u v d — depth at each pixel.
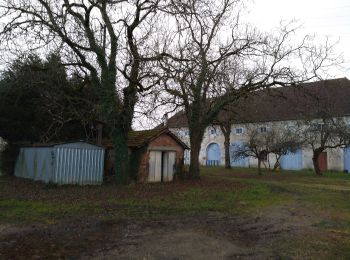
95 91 20.30
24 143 26.12
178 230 10.14
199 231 10.09
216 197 16.95
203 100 23.88
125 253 7.79
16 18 17.33
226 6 23.78
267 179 28.47
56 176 19.67
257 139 36.31
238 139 49.59
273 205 15.51
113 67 19.34
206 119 24.66
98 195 16.41
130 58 18.30
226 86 20.83
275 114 44.56
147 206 13.91
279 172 37.25
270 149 34.88
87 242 8.62
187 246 8.49
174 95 20.88
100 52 18.97
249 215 12.92
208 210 13.62
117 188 19.19
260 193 19.08
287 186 23.16
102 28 19.12
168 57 18.19
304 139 34.84
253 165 48.03
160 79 18.14
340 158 41.22
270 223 11.60
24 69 19.67
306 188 22.30
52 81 21.91
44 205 13.45
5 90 24.06
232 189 20.17
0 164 26.84
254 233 10.14
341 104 40.91
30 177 23.11
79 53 18.92
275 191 20.48
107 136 27.45
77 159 20.45
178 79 18.33
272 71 23.17
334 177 31.61
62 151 19.98
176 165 25.61
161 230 10.09
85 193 17.00
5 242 8.46
